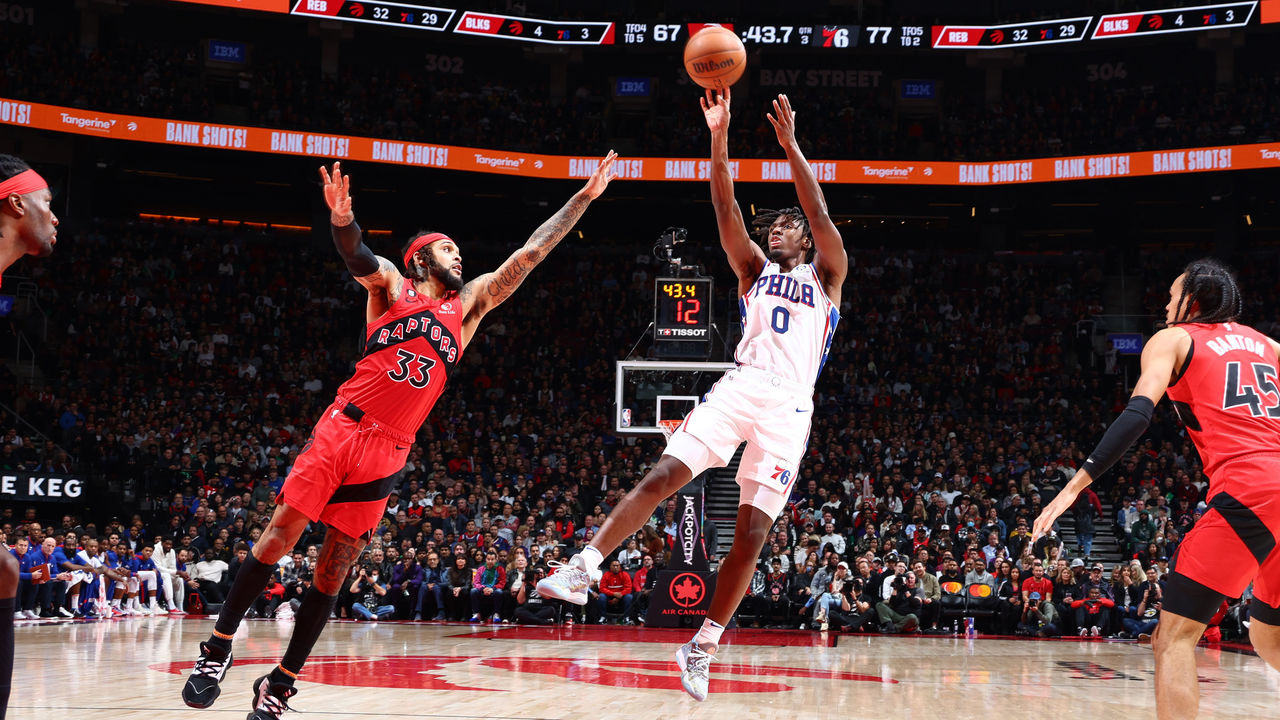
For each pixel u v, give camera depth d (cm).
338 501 425
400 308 432
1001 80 2955
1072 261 2886
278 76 2706
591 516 1750
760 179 2619
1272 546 363
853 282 2816
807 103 2838
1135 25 2428
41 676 707
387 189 2936
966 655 1122
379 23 2508
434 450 2125
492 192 2948
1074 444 2248
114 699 574
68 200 2653
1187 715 365
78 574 1481
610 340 2675
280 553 418
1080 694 741
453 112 2798
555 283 2839
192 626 1335
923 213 3025
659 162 2628
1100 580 1551
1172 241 3052
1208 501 381
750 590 1633
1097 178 2495
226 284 2670
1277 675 955
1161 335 398
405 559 1655
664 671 838
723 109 439
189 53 2789
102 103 2428
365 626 1446
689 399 1344
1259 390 382
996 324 2695
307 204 3031
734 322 2681
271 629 1300
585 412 2356
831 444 2188
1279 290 2633
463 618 1609
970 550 1616
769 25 2572
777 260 448
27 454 1991
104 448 2031
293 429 2231
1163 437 2236
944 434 2250
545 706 584
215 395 2331
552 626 1520
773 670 887
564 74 2986
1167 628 380
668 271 1383
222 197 2961
